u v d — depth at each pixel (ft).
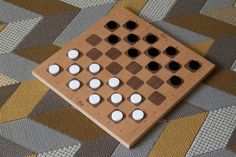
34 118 4.15
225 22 4.87
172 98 4.20
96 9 4.99
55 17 4.91
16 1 5.02
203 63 4.44
